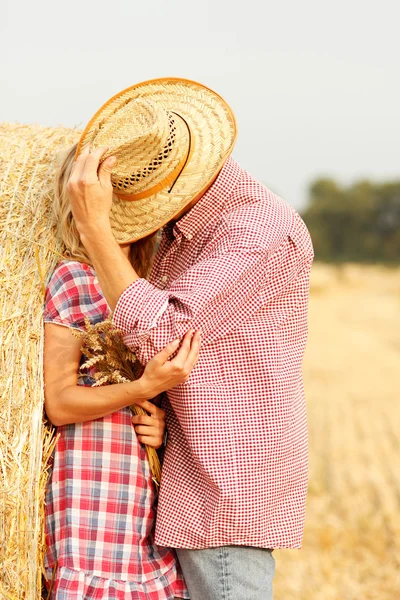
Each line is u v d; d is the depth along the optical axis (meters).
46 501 2.90
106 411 2.78
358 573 6.06
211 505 2.79
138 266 3.26
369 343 22.98
